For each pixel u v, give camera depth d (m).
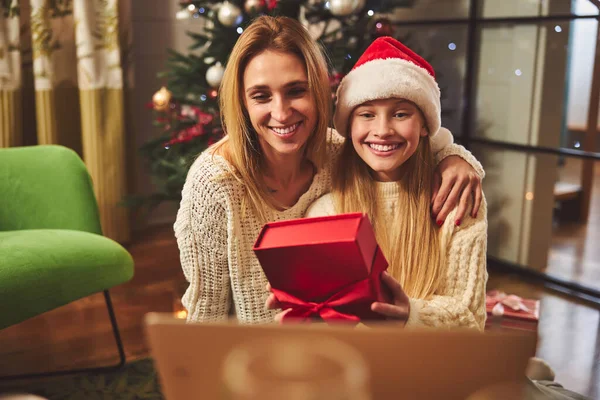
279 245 0.74
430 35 3.19
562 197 3.25
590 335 2.31
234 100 1.06
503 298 2.07
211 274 1.17
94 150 3.17
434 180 1.15
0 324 1.59
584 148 2.58
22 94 3.10
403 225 1.12
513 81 2.81
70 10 3.15
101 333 2.33
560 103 2.64
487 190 3.03
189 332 0.41
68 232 1.91
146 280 2.86
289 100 1.04
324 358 0.30
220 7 2.43
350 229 0.74
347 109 1.09
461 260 1.10
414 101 1.06
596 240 3.16
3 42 2.89
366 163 1.17
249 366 0.30
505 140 2.89
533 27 2.68
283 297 0.79
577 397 1.16
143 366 2.08
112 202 3.25
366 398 0.29
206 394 0.42
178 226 1.16
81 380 1.98
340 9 2.37
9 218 1.96
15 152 2.02
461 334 0.42
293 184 1.19
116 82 3.17
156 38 3.62
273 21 1.04
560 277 2.78
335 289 0.77
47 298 1.69
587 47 2.51
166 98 2.64
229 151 1.13
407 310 0.83
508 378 0.42
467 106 3.03
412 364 0.42
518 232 2.92
